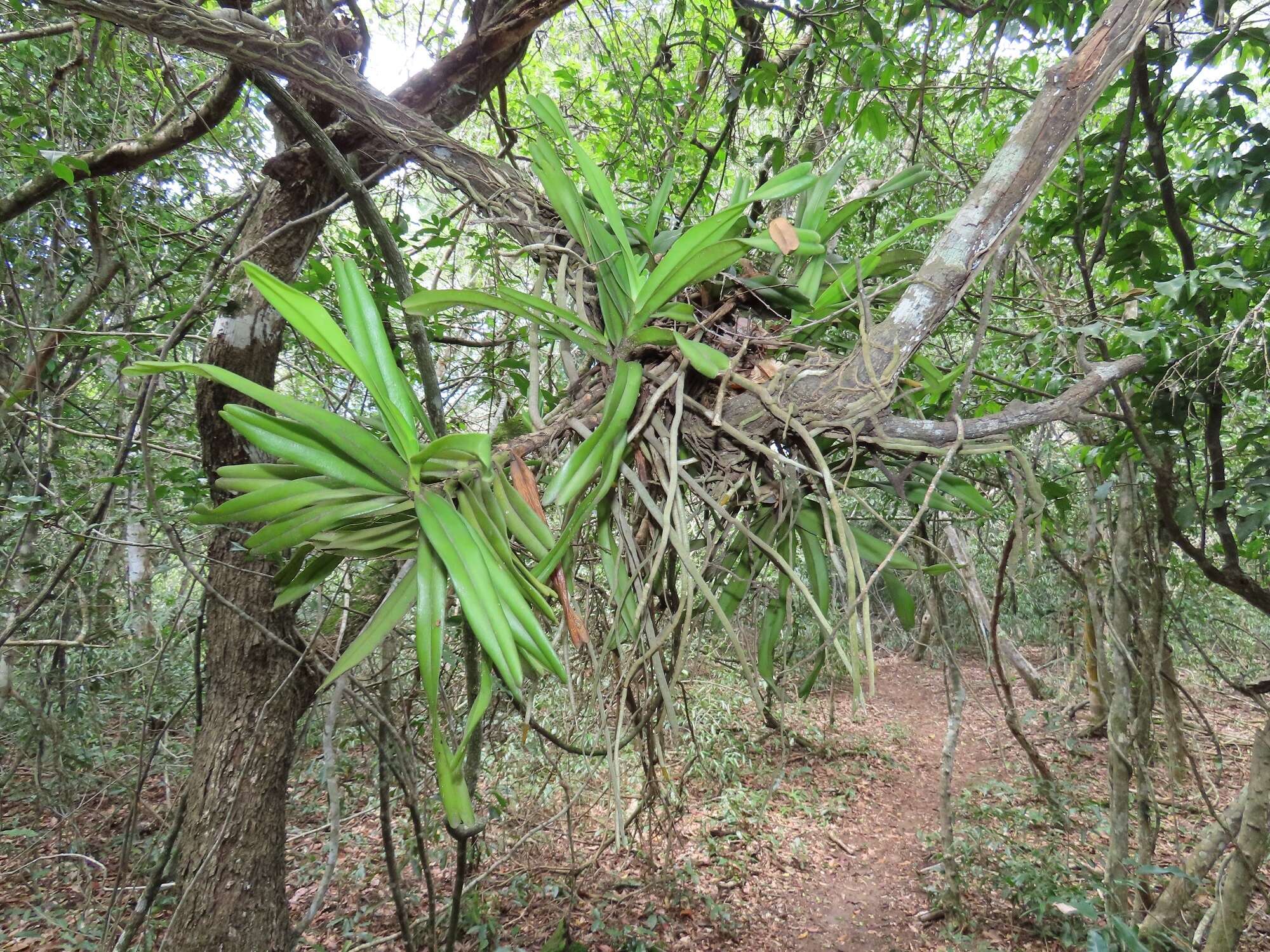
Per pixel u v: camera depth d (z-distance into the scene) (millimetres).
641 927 3395
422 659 763
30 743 3104
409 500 816
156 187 2605
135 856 3090
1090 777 4918
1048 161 1026
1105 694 5586
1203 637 5262
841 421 1008
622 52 2988
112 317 2730
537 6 1581
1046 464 3148
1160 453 1952
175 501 2768
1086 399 1085
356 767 3064
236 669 1807
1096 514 3172
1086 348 2129
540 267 1243
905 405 1324
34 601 1801
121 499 2438
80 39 2055
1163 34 1441
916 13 1971
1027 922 3459
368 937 2949
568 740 1484
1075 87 1012
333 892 3250
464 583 726
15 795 3643
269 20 2354
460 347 2412
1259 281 1438
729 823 4441
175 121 1971
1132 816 3885
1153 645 2938
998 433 1062
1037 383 2102
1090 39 1007
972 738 5930
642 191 2824
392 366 821
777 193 953
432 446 715
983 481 1612
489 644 701
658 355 1105
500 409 2041
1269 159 1493
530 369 1086
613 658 1271
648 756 1375
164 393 2551
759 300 1195
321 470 752
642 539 1137
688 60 3633
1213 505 1841
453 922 1478
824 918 3707
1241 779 4824
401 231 2086
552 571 869
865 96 2238
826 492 1123
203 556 1729
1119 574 2963
